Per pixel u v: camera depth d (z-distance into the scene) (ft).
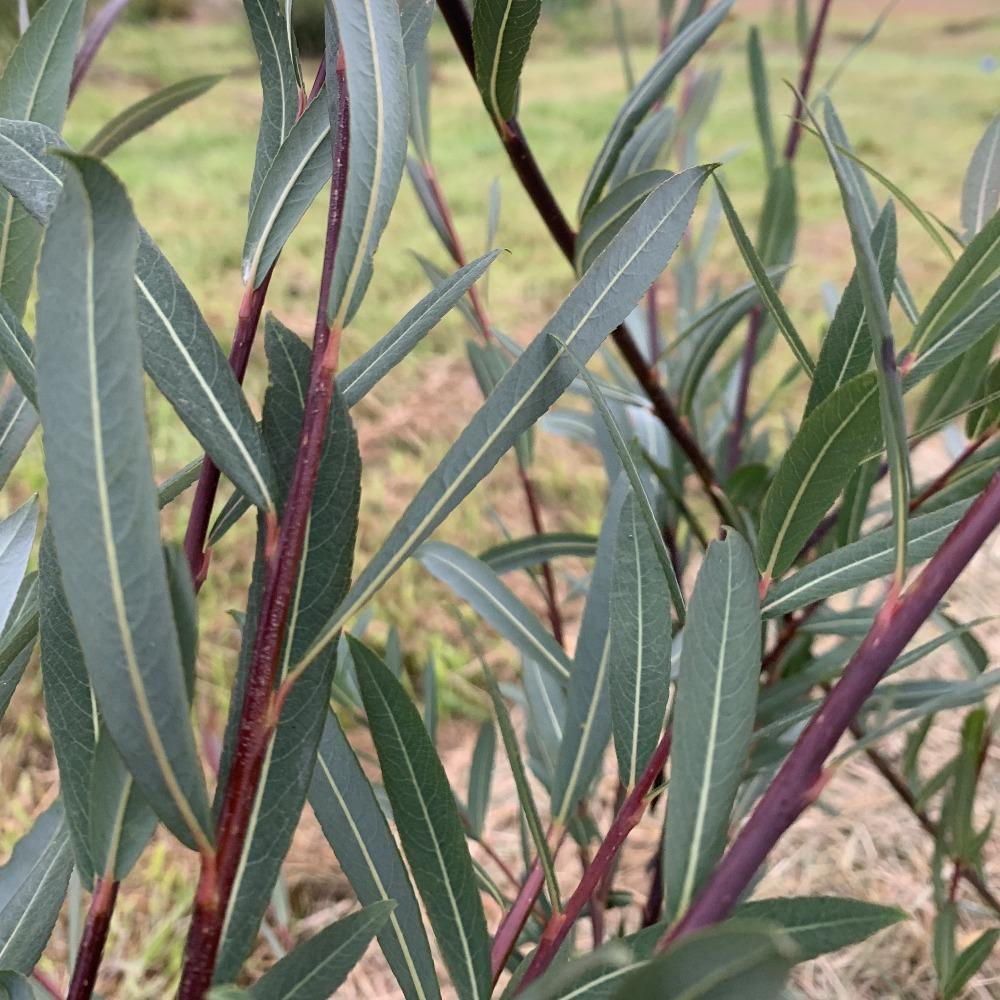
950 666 2.87
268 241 0.66
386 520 3.74
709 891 0.50
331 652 0.62
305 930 2.20
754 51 1.57
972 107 9.34
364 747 2.68
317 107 0.67
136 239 0.43
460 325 5.31
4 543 0.80
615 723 0.74
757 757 1.19
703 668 0.57
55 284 0.43
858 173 1.01
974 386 1.12
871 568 0.72
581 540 1.51
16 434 0.85
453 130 9.12
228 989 0.48
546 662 1.19
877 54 12.05
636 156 1.32
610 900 1.51
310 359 0.62
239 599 3.25
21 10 0.98
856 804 2.45
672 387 1.78
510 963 1.43
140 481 0.44
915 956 2.02
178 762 0.48
